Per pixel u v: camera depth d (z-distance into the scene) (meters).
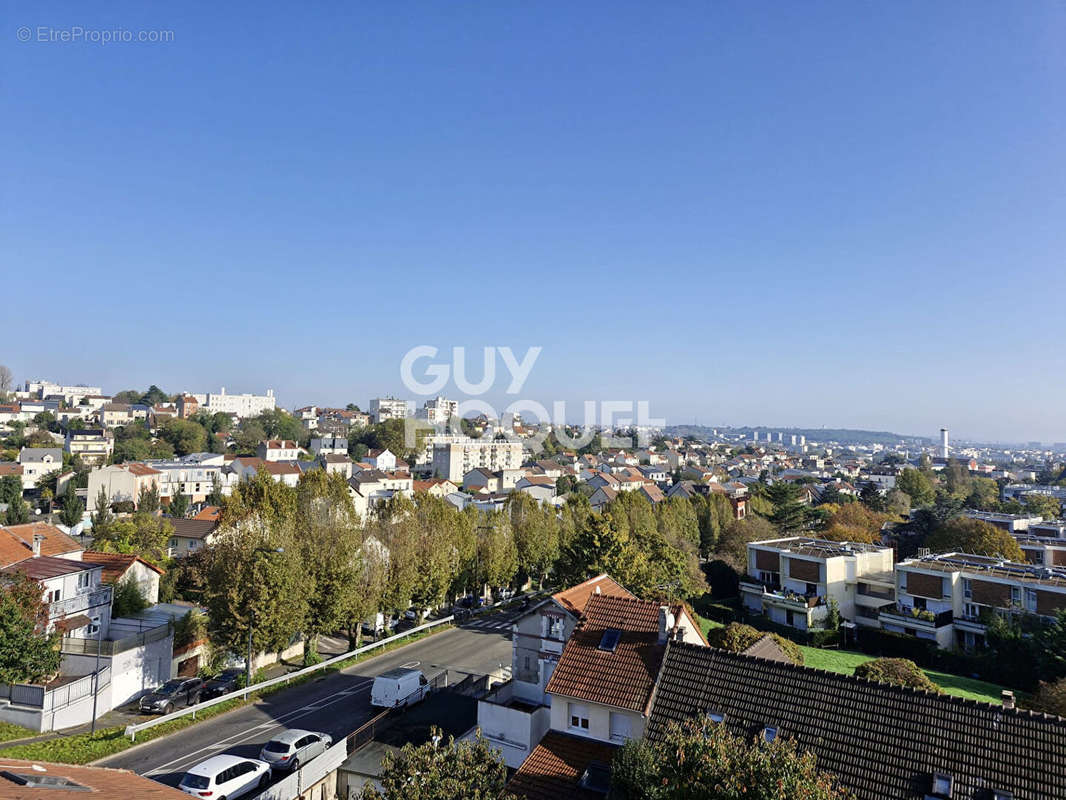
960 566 67.94
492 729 30.08
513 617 62.25
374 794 18.77
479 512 74.56
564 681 27.47
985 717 20.42
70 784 14.84
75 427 175.75
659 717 24.56
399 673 36.78
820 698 23.03
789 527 101.38
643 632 28.86
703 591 71.06
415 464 181.88
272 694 38.56
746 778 16.03
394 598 49.81
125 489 110.25
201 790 25.03
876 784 19.94
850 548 77.69
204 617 45.41
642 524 85.44
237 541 41.78
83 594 42.06
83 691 34.38
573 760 25.22
